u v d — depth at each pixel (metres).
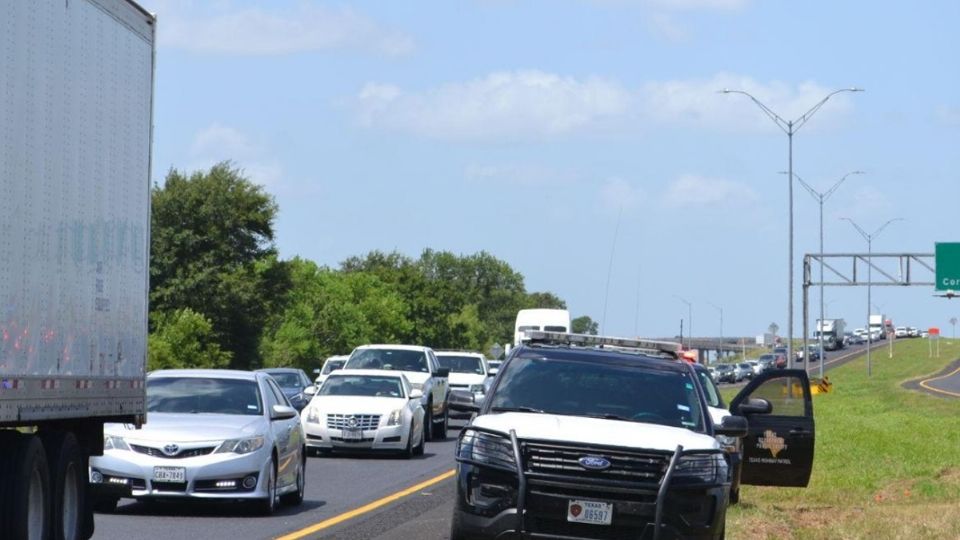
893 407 158.00
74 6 30.78
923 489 59.28
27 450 29.16
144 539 38.56
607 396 32.44
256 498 44.72
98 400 32.81
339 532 41.00
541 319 163.88
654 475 29.31
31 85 28.14
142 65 36.19
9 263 26.98
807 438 48.66
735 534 40.12
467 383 110.56
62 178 30.19
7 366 26.86
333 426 73.56
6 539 28.66
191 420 45.72
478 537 29.42
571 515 29.09
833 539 40.47
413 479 61.16
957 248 175.25
